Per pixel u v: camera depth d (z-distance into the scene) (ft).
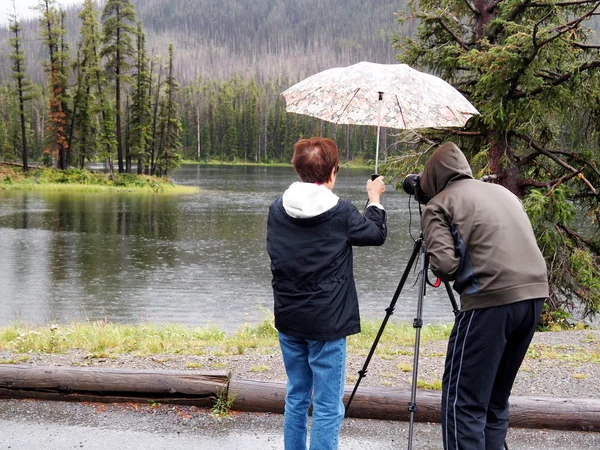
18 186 188.55
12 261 70.59
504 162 38.55
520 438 12.75
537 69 33.83
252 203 154.40
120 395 14.24
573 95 35.35
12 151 328.49
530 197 36.99
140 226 106.32
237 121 513.04
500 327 9.26
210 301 52.16
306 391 10.54
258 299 53.21
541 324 39.01
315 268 9.70
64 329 28.50
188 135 514.27
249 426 13.24
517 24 34.76
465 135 40.27
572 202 40.98
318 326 9.75
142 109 222.48
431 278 64.90
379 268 69.77
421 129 40.73
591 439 12.73
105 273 64.44
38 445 12.16
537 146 38.78
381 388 14.01
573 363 18.47
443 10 40.86
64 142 217.77
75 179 203.51
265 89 640.58
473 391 9.60
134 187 201.26
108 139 216.54
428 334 29.86
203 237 93.56
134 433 12.77
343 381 10.16
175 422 13.35
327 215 9.73
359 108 11.18
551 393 15.29
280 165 472.85
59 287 57.11
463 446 9.61
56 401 14.34
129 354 19.19
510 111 35.94
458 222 9.52
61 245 83.51
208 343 22.67
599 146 39.50
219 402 13.96
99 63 223.51
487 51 34.63
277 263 9.98
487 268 9.23
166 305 50.42
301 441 10.66
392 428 13.28
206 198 170.19
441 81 11.38
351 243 9.91
